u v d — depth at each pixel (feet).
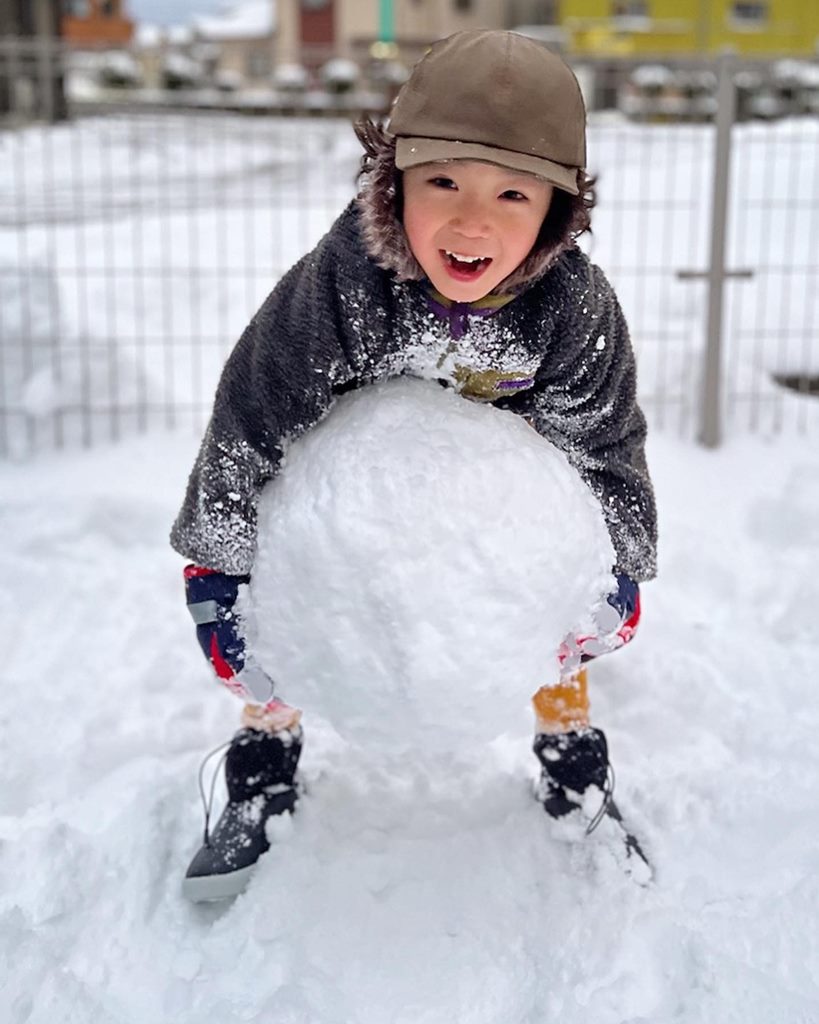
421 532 5.21
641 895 6.29
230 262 18.75
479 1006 5.70
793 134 22.95
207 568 5.91
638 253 19.02
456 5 86.07
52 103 20.44
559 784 6.91
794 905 6.15
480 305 5.51
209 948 6.10
